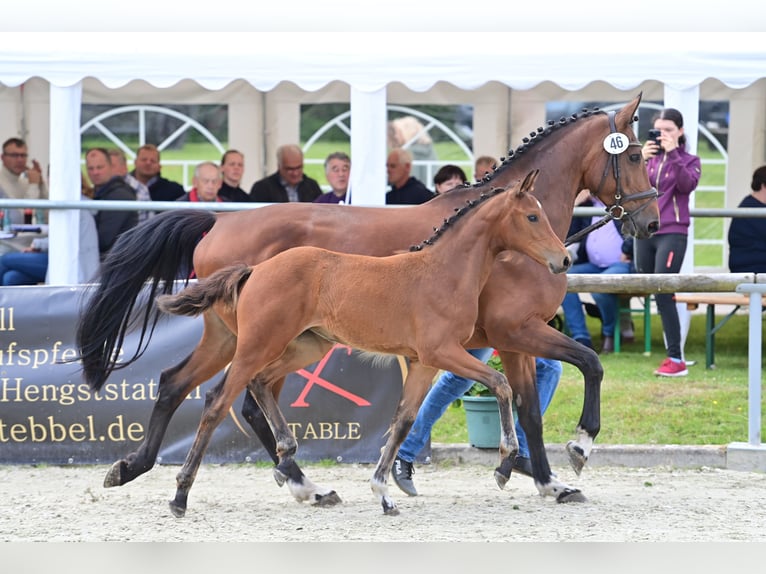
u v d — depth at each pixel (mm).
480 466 10484
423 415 9156
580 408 11984
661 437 11031
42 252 14773
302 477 8812
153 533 7711
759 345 10266
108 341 9031
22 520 8141
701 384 13008
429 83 13062
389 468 8398
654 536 7621
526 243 8125
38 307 10477
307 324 8156
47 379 10430
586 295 18016
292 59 13062
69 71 13102
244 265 8336
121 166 16141
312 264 8125
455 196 8930
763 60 13094
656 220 9273
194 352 8930
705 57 13062
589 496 9094
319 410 10461
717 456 10367
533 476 9055
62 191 13320
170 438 10438
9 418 10438
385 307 8055
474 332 8898
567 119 9297
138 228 9070
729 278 10492
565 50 13008
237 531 7789
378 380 10469
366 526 7957
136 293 9039
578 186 9336
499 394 8062
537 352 8617
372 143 13188
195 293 8180
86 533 7711
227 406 8117
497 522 8086
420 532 7754
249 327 8062
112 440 10438
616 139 9109
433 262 8117
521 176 9039
